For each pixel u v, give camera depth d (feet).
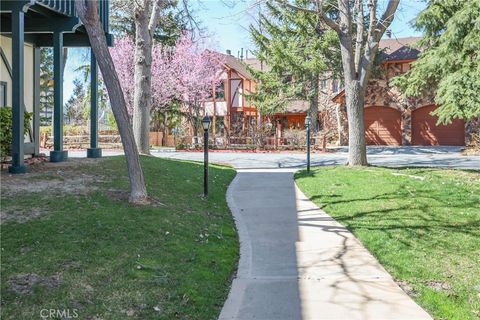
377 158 65.10
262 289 15.69
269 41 87.66
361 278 16.80
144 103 52.85
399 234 22.09
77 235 18.21
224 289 15.64
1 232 18.01
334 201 30.35
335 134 94.84
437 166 52.70
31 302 12.74
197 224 22.81
